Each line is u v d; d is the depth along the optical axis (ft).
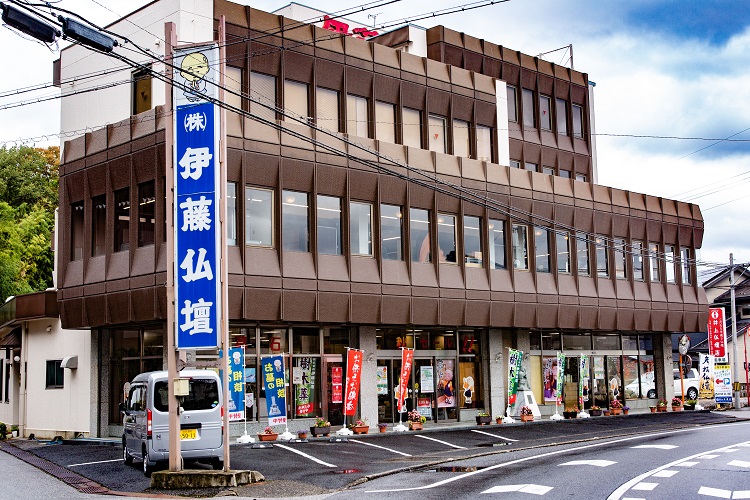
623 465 61.21
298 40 93.20
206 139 58.29
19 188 181.88
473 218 107.45
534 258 113.50
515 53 130.31
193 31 85.61
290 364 90.84
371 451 77.20
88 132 94.22
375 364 98.32
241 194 84.84
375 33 120.98
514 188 112.47
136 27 90.53
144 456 62.69
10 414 115.14
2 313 115.34
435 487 52.34
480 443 86.89
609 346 133.59
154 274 81.87
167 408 62.39
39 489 56.59
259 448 76.33
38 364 105.81
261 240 86.53
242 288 83.41
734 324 153.69
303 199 90.58
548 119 135.33
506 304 108.58
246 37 87.61
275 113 90.33
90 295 89.30
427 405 104.88
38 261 171.22
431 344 106.63
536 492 48.01
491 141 115.75
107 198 88.48
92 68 96.17
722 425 109.09
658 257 134.51
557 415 113.70
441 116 109.29
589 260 123.85
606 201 127.44
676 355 203.62
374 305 94.02
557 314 116.06
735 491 48.29
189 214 57.82
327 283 90.02
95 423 92.48
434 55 120.06
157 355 86.33
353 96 98.63
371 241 95.81
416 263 99.35
